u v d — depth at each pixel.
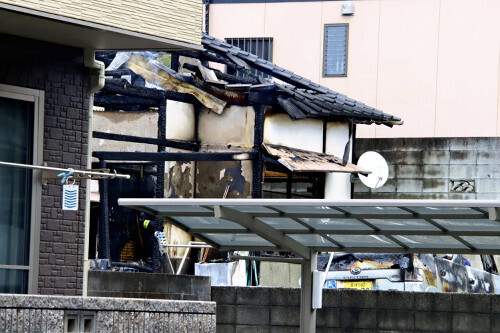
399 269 65.38
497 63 108.94
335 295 56.22
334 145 82.38
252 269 72.06
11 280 50.50
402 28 110.50
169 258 73.31
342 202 39.88
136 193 80.12
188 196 77.44
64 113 52.72
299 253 48.16
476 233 44.66
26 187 51.22
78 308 33.03
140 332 34.53
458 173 90.12
